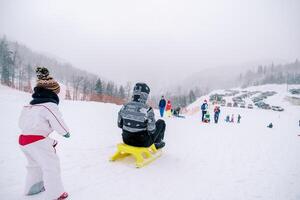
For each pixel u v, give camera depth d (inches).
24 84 3100.4
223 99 3777.1
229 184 193.3
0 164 192.2
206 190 176.9
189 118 880.3
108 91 3656.5
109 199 150.2
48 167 134.0
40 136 132.5
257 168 244.5
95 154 237.3
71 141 286.0
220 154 289.9
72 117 505.7
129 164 214.2
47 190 134.5
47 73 136.4
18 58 3695.9
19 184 159.8
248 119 1273.4
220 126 667.4
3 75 2736.2
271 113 1830.7
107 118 535.8
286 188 195.3
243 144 379.9
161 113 745.0
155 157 238.7
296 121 1248.2
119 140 310.3
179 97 5290.4
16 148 237.5
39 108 129.6
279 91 4594.0
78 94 3294.8
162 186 175.8
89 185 167.0
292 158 301.0
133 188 167.9
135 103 207.9
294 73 7603.4
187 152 284.4
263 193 182.1
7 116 418.9
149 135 214.8
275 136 532.1
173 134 424.2
